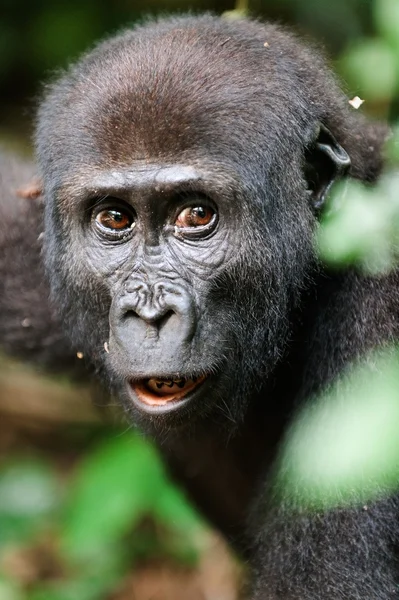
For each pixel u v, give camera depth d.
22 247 15.98
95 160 11.83
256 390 12.91
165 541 19.38
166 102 11.66
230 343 12.13
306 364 13.05
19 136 22.50
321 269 12.68
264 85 12.13
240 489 15.48
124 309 11.73
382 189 10.36
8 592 16.66
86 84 12.47
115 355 11.66
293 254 12.32
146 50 12.45
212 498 15.87
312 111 12.51
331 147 12.59
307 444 12.00
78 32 21.77
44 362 16.45
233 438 14.51
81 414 20.78
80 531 17.25
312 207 12.53
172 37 12.72
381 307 12.28
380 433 7.99
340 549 11.48
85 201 12.06
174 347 11.45
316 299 12.95
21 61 22.39
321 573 11.45
